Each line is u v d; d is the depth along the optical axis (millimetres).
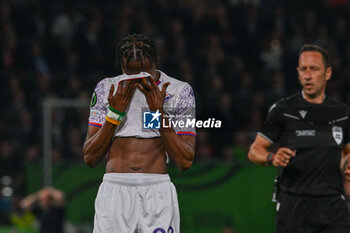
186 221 23156
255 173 22984
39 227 25203
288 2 49844
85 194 24812
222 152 27594
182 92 10773
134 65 10367
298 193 14031
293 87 41406
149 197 10414
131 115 10586
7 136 31609
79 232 24547
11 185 28609
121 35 41969
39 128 31938
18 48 38562
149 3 44906
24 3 42562
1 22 40562
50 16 42562
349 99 39906
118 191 10430
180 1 45312
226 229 23109
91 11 43375
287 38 45125
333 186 13992
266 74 40250
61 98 35438
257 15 45906
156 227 10367
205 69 40562
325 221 13914
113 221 10344
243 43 43812
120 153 10602
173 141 10250
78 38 40531
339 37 45938
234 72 40438
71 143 27422
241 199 23000
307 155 13977
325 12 47938
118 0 45594
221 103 34188
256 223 22781
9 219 26750
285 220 14250
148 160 10555
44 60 39375
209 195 23203
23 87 35656
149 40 10672
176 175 23281
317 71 14156
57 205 24281
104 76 39594
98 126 10734
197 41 42906
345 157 14578
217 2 45969
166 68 39094
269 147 15102
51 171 25172
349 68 43094
